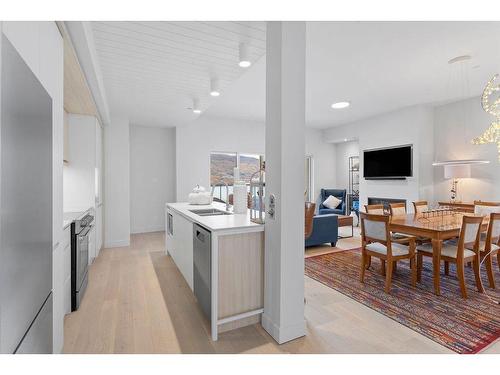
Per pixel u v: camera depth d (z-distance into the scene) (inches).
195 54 107.3
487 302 102.0
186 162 248.1
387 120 241.6
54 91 67.5
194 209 135.6
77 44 86.1
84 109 141.3
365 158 262.2
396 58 134.0
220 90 144.6
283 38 76.4
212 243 79.4
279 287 77.3
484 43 119.3
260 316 88.3
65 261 90.9
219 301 81.1
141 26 88.0
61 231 71.2
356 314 93.2
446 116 215.5
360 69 148.2
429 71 150.4
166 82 135.0
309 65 142.1
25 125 42.2
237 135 271.1
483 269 140.2
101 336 80.0
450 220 131.6
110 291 113.6
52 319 59.2
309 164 322.7
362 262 122.9
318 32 109.7
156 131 251.9
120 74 125.4
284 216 77.3
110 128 194.4
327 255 167.5
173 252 145.6
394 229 122.5
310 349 73.7
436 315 92.2
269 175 82.0
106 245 190.7
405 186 225.8
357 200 305.1
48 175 56.1
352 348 74.0
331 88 178.1
